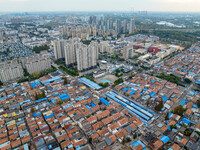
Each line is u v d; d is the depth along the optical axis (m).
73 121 189.12
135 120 187.38
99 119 190.00
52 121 182.12
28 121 182.38
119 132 167.88
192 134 164.00
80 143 153.62
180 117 194.12
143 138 165.25
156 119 194.38
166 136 163.75
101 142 154.88
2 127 173.62
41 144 151.88
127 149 148.25
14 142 153.00
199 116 197.00
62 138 157.38
